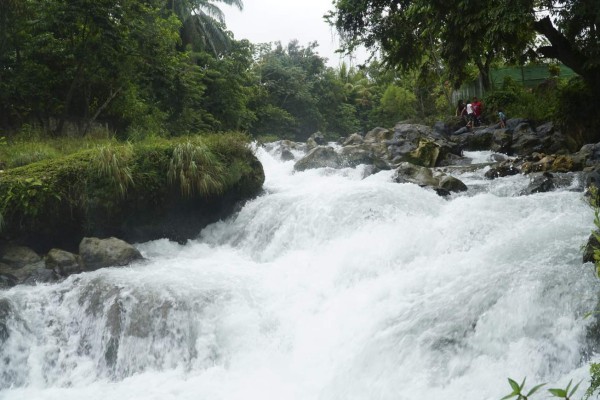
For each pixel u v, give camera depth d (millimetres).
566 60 17172
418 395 5504
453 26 16875
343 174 14641
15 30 17062
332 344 7035
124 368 7527
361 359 6367
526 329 5629
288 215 10641
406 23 23297
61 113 18188
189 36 35906
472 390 5277
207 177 11484
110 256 9664
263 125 45969
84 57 17016
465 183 13227
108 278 8602
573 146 18969
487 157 18094
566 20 15438
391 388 5793
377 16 22938
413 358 5883
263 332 7660
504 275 6488
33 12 16875
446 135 22266
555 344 5312
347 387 6250
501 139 19453
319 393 6418
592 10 14656
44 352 7762
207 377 7078
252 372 7117
